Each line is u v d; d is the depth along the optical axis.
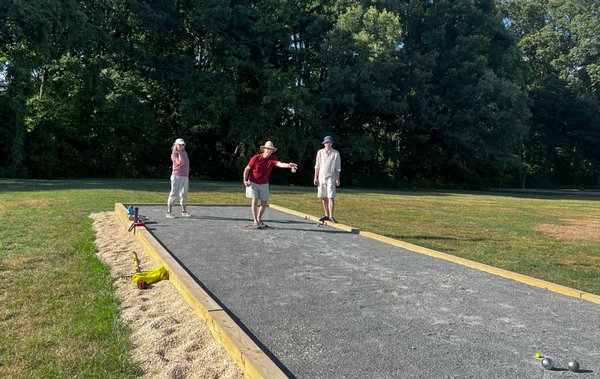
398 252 7.62
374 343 3.80
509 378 3.26
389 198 23.30
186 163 10.52
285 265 6.38
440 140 43.53
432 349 3.72
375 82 37.66
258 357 3.35
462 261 6.99
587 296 5.31
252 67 35.38
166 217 10.44
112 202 13.66
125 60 34.75
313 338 3.88
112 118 32.41
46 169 30.61
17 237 8.04
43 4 26.03
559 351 3.77
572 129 59.25
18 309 4.70
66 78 30.31
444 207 19.17
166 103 37.47
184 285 4.96
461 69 39.69
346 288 5.39
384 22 35.22
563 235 11.87
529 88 55.53
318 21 37.31
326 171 10.48
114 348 3.91
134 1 32.25
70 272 6.04
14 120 28.95
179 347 3.90
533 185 60.12
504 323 4.40
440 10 41.75
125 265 6.50
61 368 3.55
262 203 9.42
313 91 38.84
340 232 9.42
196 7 35.69
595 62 57.22
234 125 34.94
